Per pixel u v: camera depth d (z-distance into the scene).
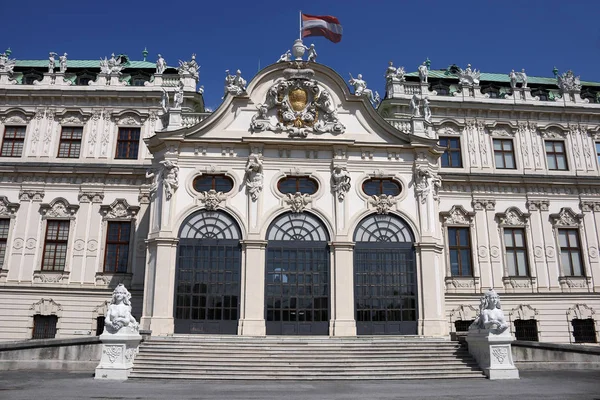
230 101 32.19
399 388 18.84
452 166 39.84
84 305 35.62
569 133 41.41
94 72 40.81
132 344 22.53
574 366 24.81
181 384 19.73
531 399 15.89
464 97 41.09
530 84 43.25
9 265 35.97
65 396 16.05
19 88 39.12
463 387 19.03
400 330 29.38
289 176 31.36
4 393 16.50
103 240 36.78
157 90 39.22
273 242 30.20
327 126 32.19
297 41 33.56
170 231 29.72
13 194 37.41
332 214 30.80
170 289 28.89
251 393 17.41
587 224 39.44
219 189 31.08
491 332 22.47
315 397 16.50
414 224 30.97
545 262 38.31
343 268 29.70
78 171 37.56
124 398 15.85
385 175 31.67
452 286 37.12
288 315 29.17
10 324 34.94
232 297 29.23
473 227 38.50
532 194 39.59
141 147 38.69
